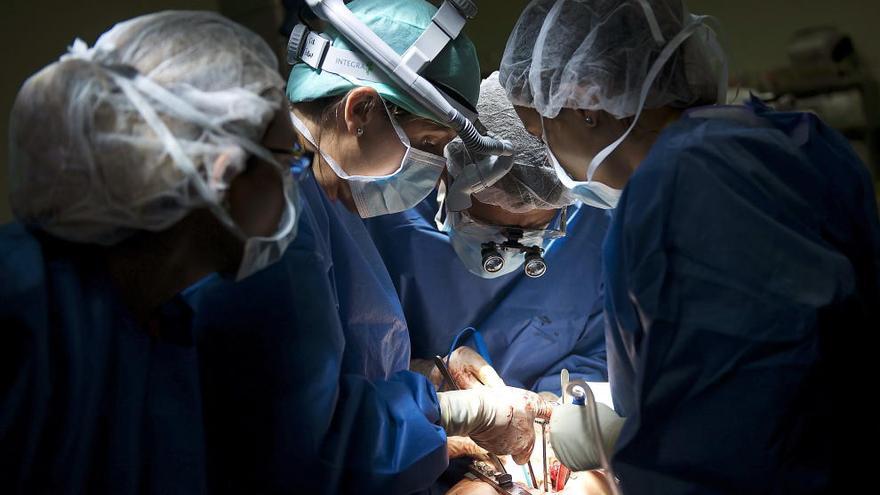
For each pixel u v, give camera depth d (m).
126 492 1.15
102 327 1.11
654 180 1.19
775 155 1.20
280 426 1.25
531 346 2.03
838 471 1.13
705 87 1.32
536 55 1.36
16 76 2.01
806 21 2.34
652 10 1.30
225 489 1.29
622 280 1.21
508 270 1.78
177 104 1.00
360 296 1.62
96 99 0.98
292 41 1.47
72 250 1.12
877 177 2.29
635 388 1.20
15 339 1.05
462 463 1.78
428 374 1.93
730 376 1.12
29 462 1.05
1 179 2.04
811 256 1.12
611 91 1.30
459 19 1.46
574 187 1.47
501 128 1.63
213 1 2.24
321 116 1.48
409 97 1.43
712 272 1.14
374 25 1.46
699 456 1.15
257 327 1.26
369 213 1.58
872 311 1.23
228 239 1.07
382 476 1.32
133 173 0.98
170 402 1.19
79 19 2.09
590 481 1.66
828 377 1.12
